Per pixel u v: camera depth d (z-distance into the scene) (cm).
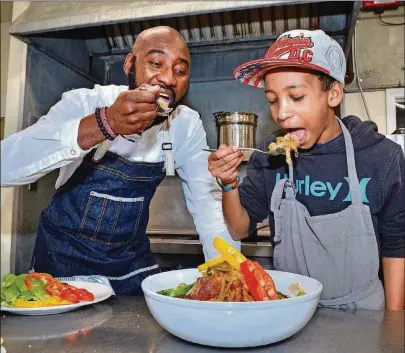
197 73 252
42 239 159
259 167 140
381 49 265
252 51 243
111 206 152
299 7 215
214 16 225
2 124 227
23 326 90
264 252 218
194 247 227
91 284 123
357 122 131
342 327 87
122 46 242
